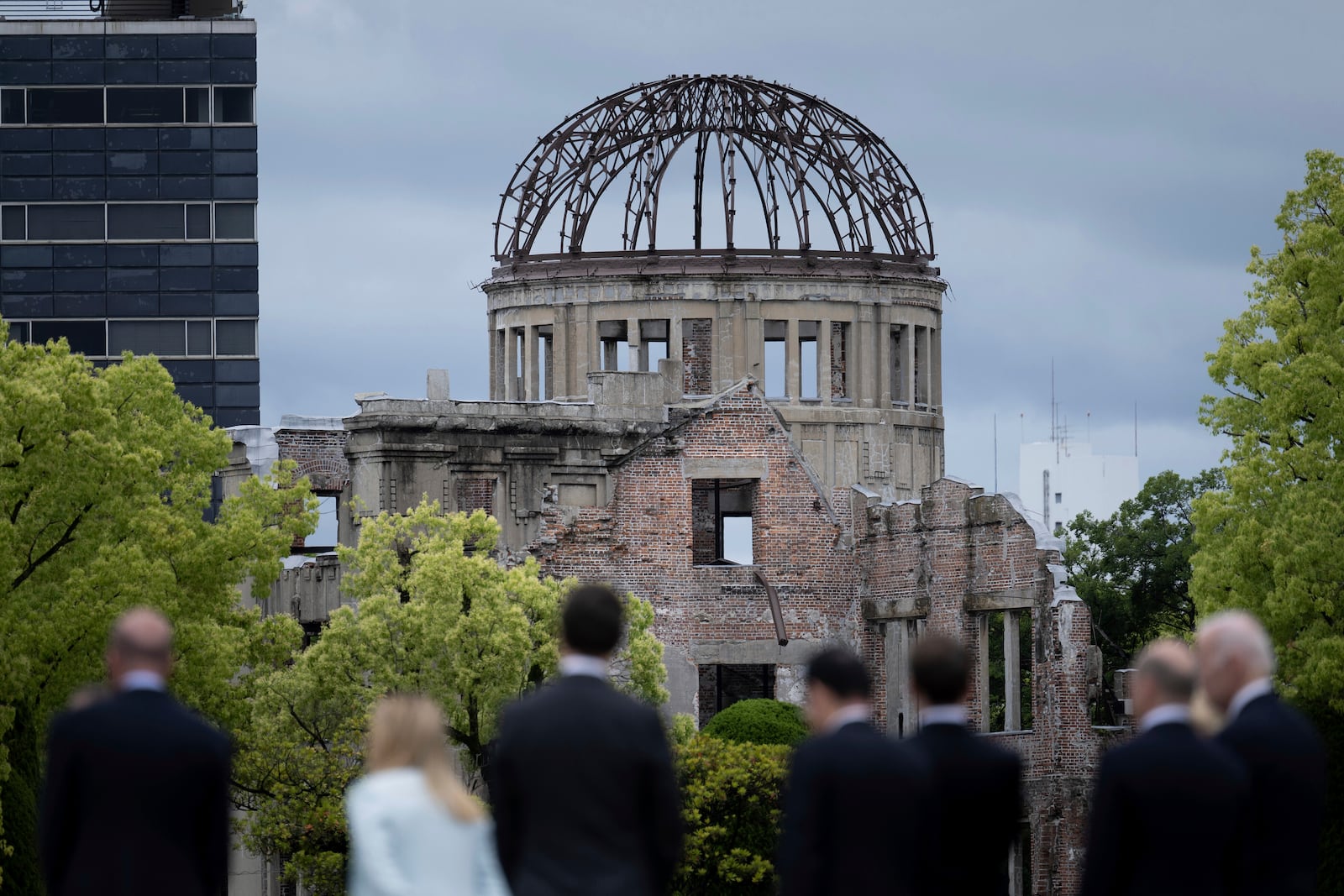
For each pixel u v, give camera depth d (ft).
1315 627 265.75
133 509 259.80
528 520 354.95
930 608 311.27
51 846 87.76
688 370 451.12
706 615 324.80
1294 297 282.15
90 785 87.25
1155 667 89.25
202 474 286.05
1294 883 92.27
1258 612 272.10
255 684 278.05
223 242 627.05
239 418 628.28
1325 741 215.10
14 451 240.94
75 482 247.29
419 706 86.58
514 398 460.55
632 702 84.33
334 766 259.80
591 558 320.70
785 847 90.07
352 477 351.87
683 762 256.93
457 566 265.34
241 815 324.60
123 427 271.49
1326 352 276.62
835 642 327.06
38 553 251.60
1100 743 290.76
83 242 625.41
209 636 261.03
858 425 451.53
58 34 622.95
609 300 446.19
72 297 626.23
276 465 293.84
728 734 290.97
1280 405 274.77
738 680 359.66
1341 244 278.05
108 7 650.43
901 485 458.09
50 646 240.94
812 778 89.30
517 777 82.79
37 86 624.18
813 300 447.83
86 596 244.22
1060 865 288.92
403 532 277.44
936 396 471.21
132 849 86.79
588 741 82.43
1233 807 87.45
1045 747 290.35
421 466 344.90
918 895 94.12
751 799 252.62
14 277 624.18
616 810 82.28
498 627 264.11
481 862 85.46
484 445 351.05
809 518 328.08
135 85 625.41
